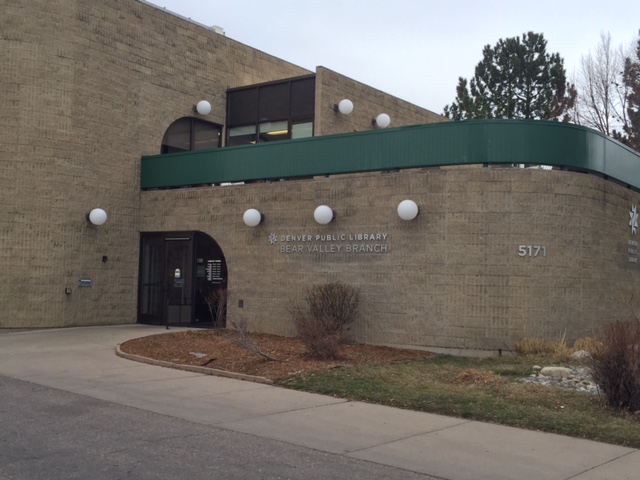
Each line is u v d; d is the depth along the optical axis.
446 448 7.39
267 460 6.77
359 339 15.74
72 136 18.86
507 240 14.58
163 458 6.72
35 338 16.34
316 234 16.66
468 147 14.91
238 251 18.06
